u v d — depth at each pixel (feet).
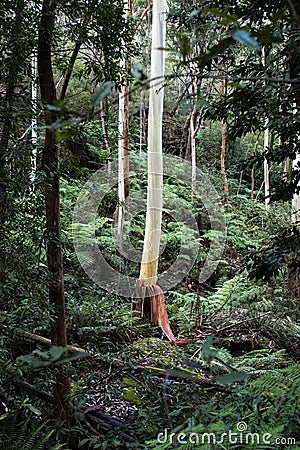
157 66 19.30
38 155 7.72
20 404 7.84
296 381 6.32
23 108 6.93
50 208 7.52
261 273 7.06
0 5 7.06
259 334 15.60
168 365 11.89
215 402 6.30
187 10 7.96
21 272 7.41
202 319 17.74
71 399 7.71
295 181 7.30
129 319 15.71
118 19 7.87
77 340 13.38
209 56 3.03
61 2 7.18
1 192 7.04
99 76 8.39
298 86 6.20
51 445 7.47
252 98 6.55
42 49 7.48
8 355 9.05
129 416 8.70
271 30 3.10
